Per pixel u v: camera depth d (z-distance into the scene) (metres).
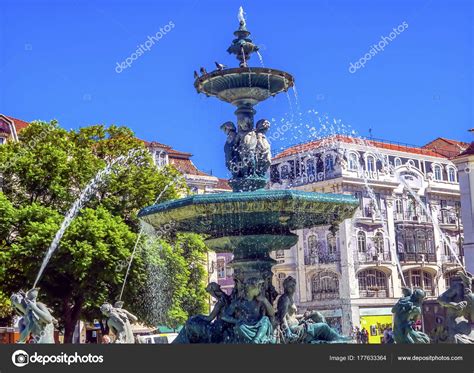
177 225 10.55
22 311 10.09
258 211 9.45
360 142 52.16
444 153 60.12
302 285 51.09
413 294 10.00
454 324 10.85
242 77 10.47
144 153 28.38
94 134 27.86
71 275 22.95
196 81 10.91
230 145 10.84
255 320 9.87
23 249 21.64
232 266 10.40
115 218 24.22
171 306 25.61
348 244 49.69
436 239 55.97
